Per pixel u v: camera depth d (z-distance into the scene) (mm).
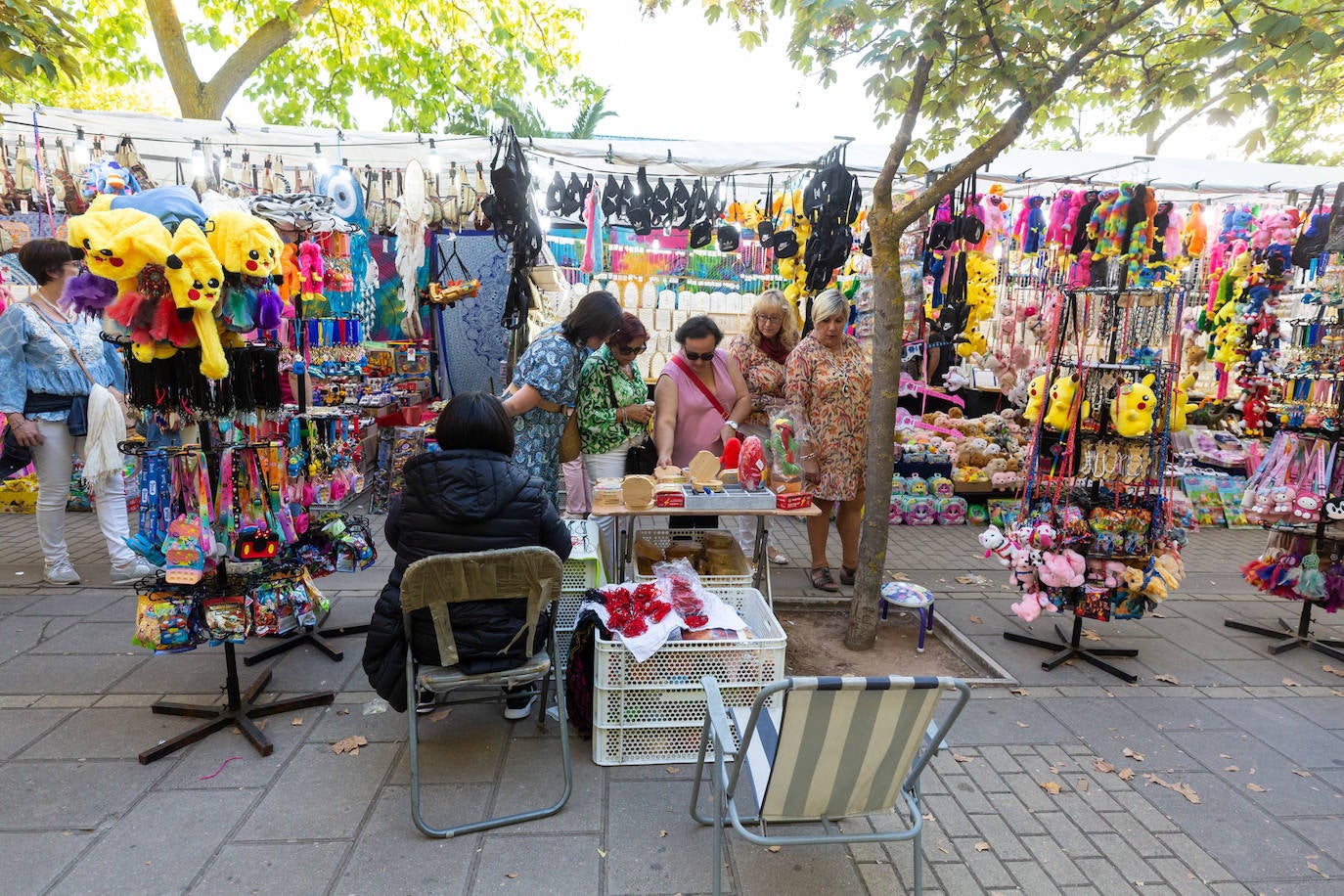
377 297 7316
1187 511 4164
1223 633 4312
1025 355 7508
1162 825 2561
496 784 2656
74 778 2602
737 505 3447
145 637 2828
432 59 12133
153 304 2539
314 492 3447
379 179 5816
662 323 7641
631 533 3795
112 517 4375
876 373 3732
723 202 6098
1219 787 2791
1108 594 3703
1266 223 5672
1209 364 8297
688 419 4199
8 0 3424
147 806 2459
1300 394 4254
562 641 3311
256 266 2643
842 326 4324
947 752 2969
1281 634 4215
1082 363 3596
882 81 3504
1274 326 5883
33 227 5793
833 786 2004
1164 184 5930
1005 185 6504
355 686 3338
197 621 2891
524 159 4734
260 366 2994
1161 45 3482
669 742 2850
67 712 3035
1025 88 3395
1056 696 3479
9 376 4051
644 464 4152
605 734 2789
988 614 4484
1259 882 2301
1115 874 2314
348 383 5816
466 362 7754
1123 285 3531
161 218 2551
